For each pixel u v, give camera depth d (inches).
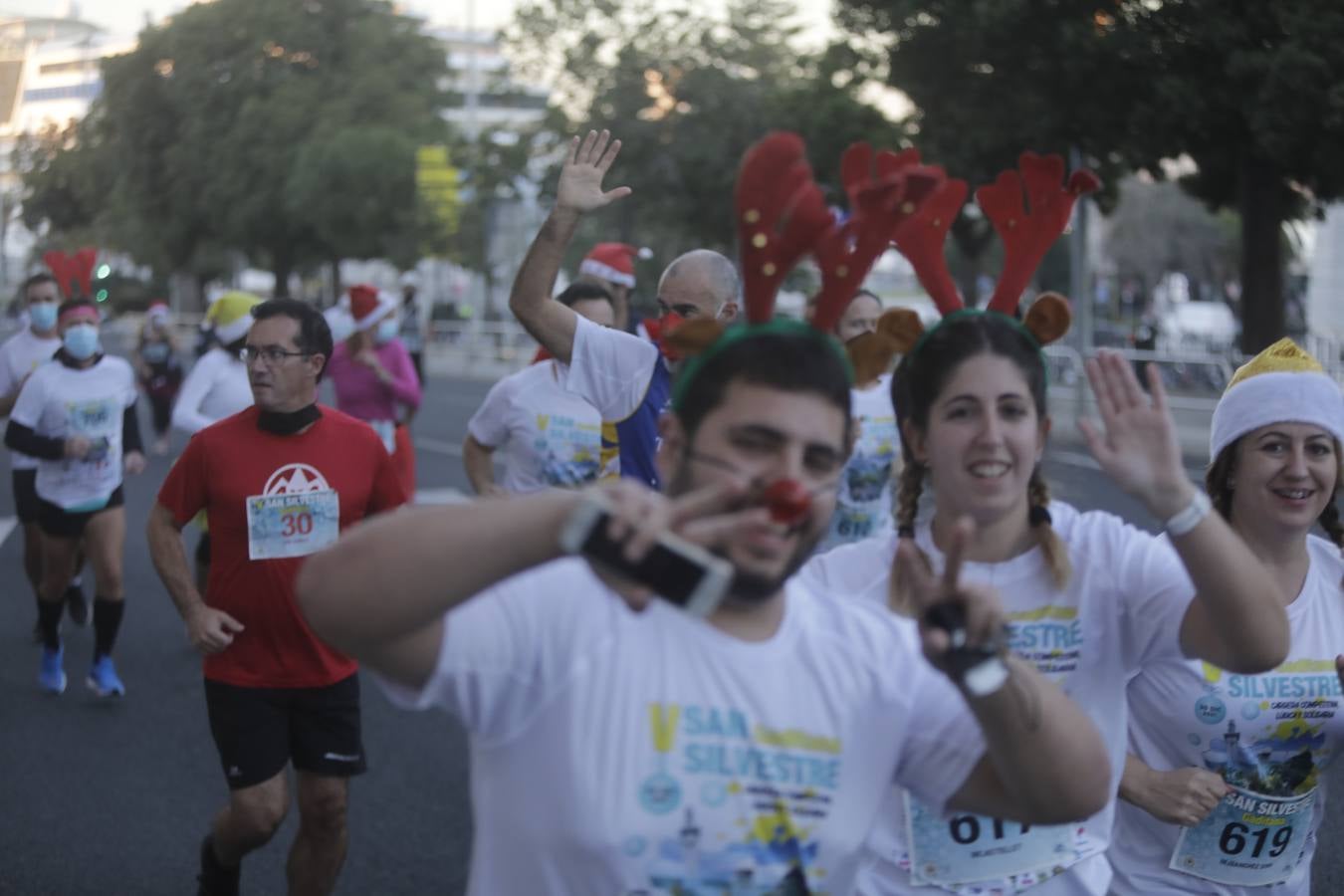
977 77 681.0
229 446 179.3
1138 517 437.7
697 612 66.4
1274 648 95.4
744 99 1116.5
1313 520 131.0
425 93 1759.4
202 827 229.3
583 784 75.4
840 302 76.0
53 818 232.4
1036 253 106.2
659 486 198.7
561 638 76.4
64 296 350.3
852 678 79.3
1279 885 133.3
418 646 74.5
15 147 1106.7
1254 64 585.3
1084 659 108.9
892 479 234.8
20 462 326.3
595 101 1138.0
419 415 872.3
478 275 1691.7
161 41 1673.2
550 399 245.3
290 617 174.7
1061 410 716.7
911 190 74.1
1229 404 132.6
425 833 225.5
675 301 209.8
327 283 2353.6
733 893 76.3
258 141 1676.9
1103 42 613.3
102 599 294.5
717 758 76.2
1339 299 1136.8
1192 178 748.0
